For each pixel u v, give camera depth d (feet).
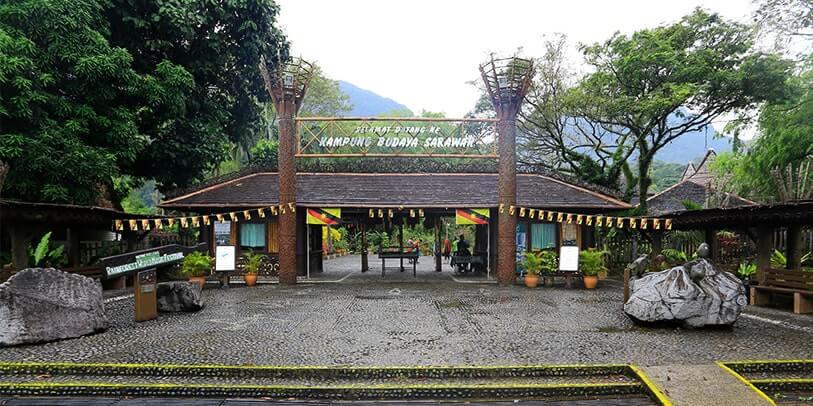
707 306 27.43
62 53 43.11
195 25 56.90
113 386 18.97
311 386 18.98
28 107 40.98
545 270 48.29
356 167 62.80
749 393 17.81
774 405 16.88
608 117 63.98
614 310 34.37
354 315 32.58
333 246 106.93
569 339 25.40
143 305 30.83
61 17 42.70
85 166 42.88
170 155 57.00
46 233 48.88
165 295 33.99
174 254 32.81
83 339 25.68
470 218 52.54
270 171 62.23
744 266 47.91
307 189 57.26
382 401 18.49
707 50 54.95
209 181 58.90
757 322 30.07
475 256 59.98
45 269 26.07
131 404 18.07
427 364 20.86
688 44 58.75
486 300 39.17
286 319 31.22
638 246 61.26
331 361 21.35
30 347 23.94
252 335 26.55
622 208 54.13
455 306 36.19
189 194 56.29
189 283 34.63
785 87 52.85
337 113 134.51
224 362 21.20
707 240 48.32
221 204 53.31
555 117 73.36
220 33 60.90
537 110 74.64
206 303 37.99
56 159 42.63
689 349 23.32
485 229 63.21
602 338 25.62
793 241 39.04
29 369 20.62
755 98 55.01
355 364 20.89
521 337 25.90
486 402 18.38
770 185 63.67
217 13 58.23
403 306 36.22
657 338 25.61
